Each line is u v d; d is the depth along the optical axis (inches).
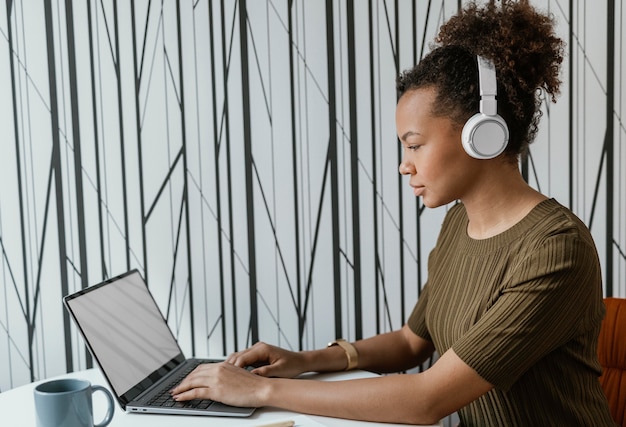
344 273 65.6
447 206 65.7
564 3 63.4
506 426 41.6
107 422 41.2
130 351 49.7
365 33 63.4
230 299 65.1
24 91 62.0
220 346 65.6
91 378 53.7
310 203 64.7
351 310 66.0
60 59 61.9
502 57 39.0
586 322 39.8
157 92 62.7
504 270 40.6
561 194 65.4
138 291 56.6
